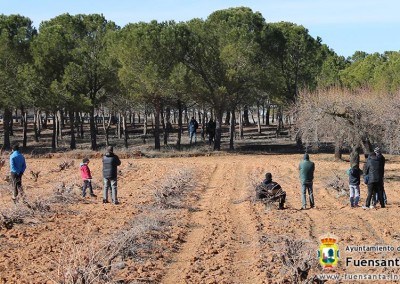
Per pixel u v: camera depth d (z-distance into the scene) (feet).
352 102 91.45
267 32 153.58
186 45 142.92
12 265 35.94
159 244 42.19
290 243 35.63
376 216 53.78
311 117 93.35
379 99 102.27
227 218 53.93
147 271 35.47
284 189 78.38
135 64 140.05
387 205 63.16
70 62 143.43
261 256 38.58
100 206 60.49
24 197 56.29
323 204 65.00
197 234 46.96
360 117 89.76
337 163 118.93
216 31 148.97
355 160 91.76
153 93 142.31
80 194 71.20
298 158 133.80
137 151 137.59
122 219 51.96
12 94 141.79
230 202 65.62
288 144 171.73
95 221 51.06
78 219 51.96
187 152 141.59
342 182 80.23
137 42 138.62
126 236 40.04
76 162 117.60
